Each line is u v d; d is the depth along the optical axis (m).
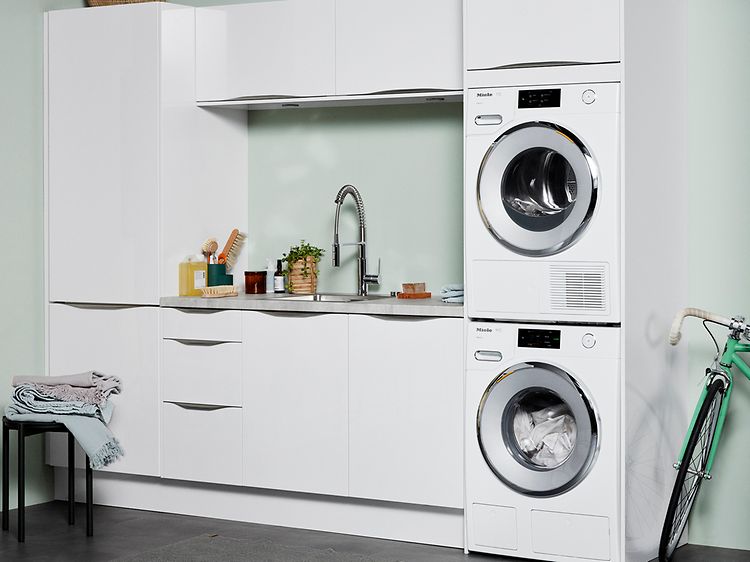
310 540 4.11
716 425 3.82
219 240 4.78
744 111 3.98
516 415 3.86
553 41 3.69
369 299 4.43
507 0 3.76
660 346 3.91
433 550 3.97
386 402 4.06
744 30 3.97
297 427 4.23
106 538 4.12
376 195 4.66
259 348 4.29
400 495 4.05
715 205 4.04
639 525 3.76
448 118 4.50
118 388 4.47
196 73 4.62
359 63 4.29
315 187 4.79
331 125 4.75
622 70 3.59
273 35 4.45
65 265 4.64
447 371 3.95
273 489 4.34
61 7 4.72
